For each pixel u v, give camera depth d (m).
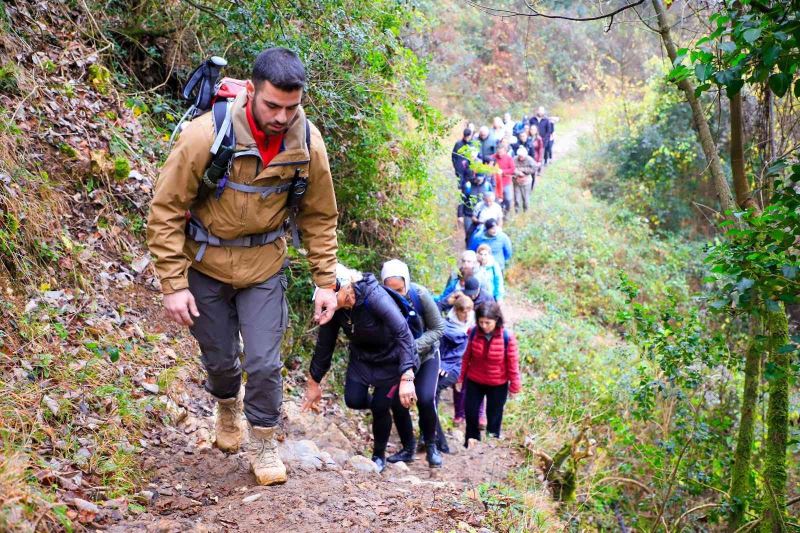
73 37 7.05
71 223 5.60
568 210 19.09
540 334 11.55
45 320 4.49
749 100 6.92
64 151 5.87
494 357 6.88
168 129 7.37
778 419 6.12
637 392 7.15
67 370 4.17
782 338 5.88
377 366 5.02
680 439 7.42
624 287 7.05
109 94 6.91
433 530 3.62
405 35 12.05
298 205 3.48
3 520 2.58
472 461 6.15
